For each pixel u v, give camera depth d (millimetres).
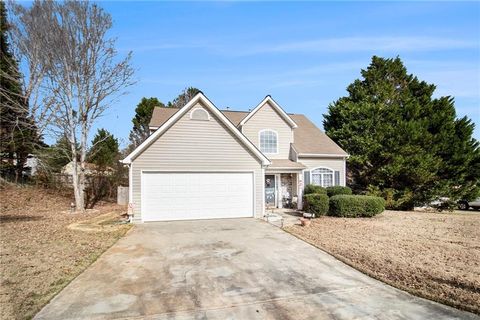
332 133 26984
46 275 7145
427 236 11445
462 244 10180
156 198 14703
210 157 15430
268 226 13406
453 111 25609
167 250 9539
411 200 22859
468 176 24766
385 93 26750
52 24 18609
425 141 23328
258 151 15969
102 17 19781
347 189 18750
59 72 19062
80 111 19656
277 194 19562
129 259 8594
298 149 20078
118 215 16828
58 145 22125
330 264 8164
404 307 5605
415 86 28891
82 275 7273
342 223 13961
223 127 15641
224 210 15547
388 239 10852
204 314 5344
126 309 5531
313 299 5969
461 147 24016
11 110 22188
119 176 25047
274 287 6586
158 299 5965
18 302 5695
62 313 5352
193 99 15078
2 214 16719
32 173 25672
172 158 14914
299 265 8086
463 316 5246
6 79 21750
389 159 23500
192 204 15133
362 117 26078
